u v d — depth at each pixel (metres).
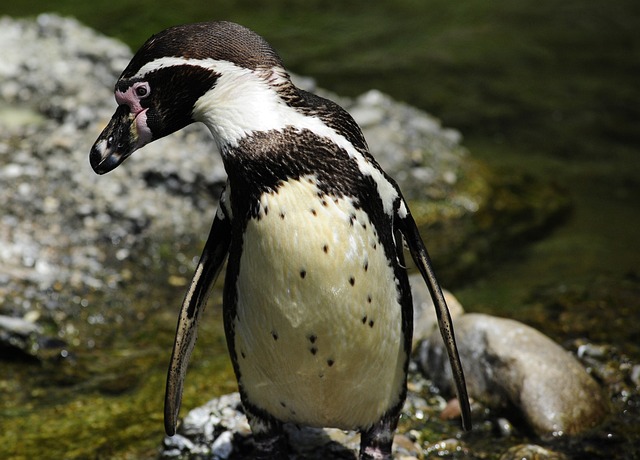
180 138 21.03
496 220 20.78
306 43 29.72
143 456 13.40
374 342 10.86
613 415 13.92
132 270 18.31
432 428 13.84
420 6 32.53
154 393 14.92
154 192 20.02
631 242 19.77
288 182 9.97
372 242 10.34
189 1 31.75
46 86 22.84
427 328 15.66
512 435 13.60
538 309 17.09
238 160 10.08
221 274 18.44
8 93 22.77
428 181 21.61
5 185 19.55
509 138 24.62
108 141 10.60
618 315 16.73
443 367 14.66
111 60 23.75
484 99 26.61
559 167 23.19
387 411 11.70
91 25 29.58
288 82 10.38
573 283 18.08
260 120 10.07
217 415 13.75
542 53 29.23
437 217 20.81
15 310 16.81
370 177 10.40
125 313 17.19
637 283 17.91
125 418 14.31
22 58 23.66
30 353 15.73
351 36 30.23
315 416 11.62
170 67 10.24
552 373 13.92
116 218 19.23
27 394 14.98
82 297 17.41
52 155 20.39
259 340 10.84
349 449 12.97
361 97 24.56
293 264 10.10
